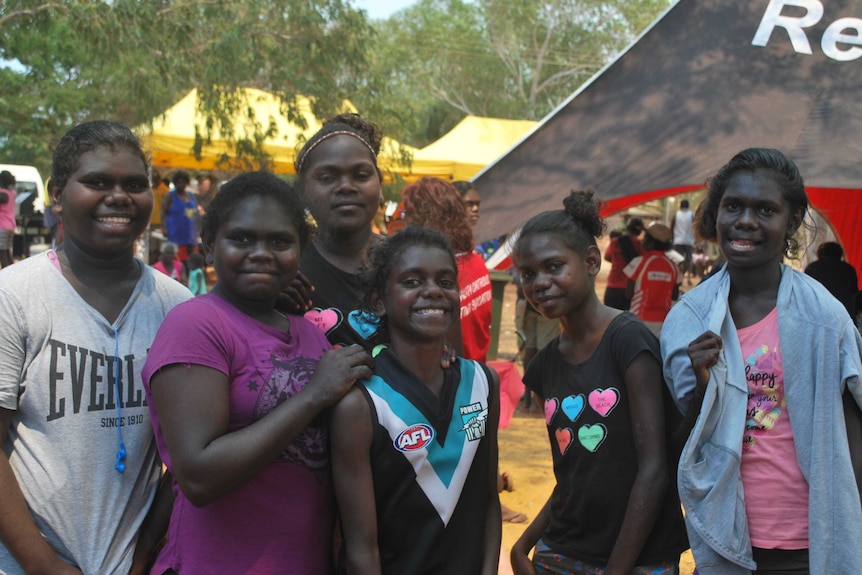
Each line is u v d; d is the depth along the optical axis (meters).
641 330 2.68
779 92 5.63
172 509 2.43
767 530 2.43
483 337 4.29
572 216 2.81
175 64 11.37
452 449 2.41
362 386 2.35
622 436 2.64
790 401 2.44
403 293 2.43
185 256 13.12
